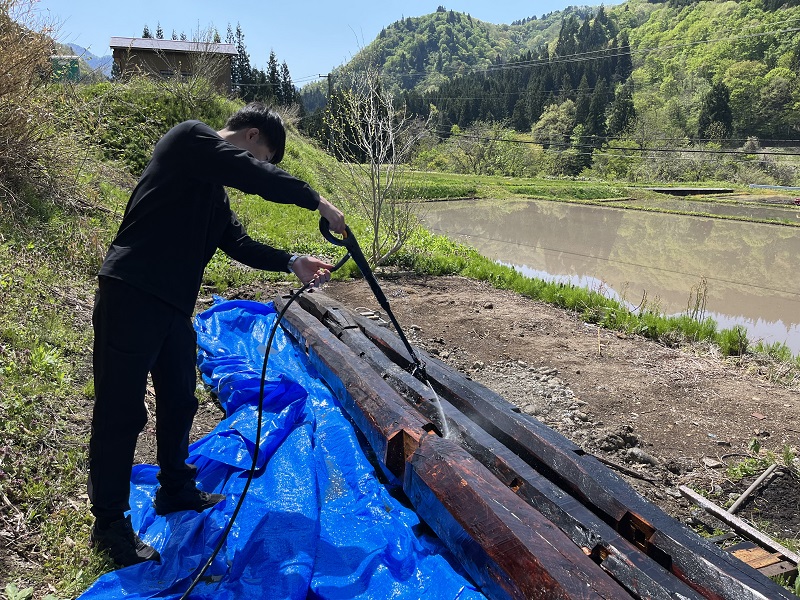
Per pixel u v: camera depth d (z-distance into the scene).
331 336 4.52
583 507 2.54
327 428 3.67
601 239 24.39
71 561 2.52
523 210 35.16
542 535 2.19
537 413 4.71
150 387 4.22
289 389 3.92
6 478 2.88
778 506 3.68
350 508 2.99
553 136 82.31
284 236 10.23
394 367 3.98
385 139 11.06
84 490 3.01
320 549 2.63
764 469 4.06
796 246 23.80
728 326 11.83
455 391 3.78
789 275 17.69
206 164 2.36
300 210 13.41
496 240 23.11
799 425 4.78
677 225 29.84
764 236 26.55
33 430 3.24
